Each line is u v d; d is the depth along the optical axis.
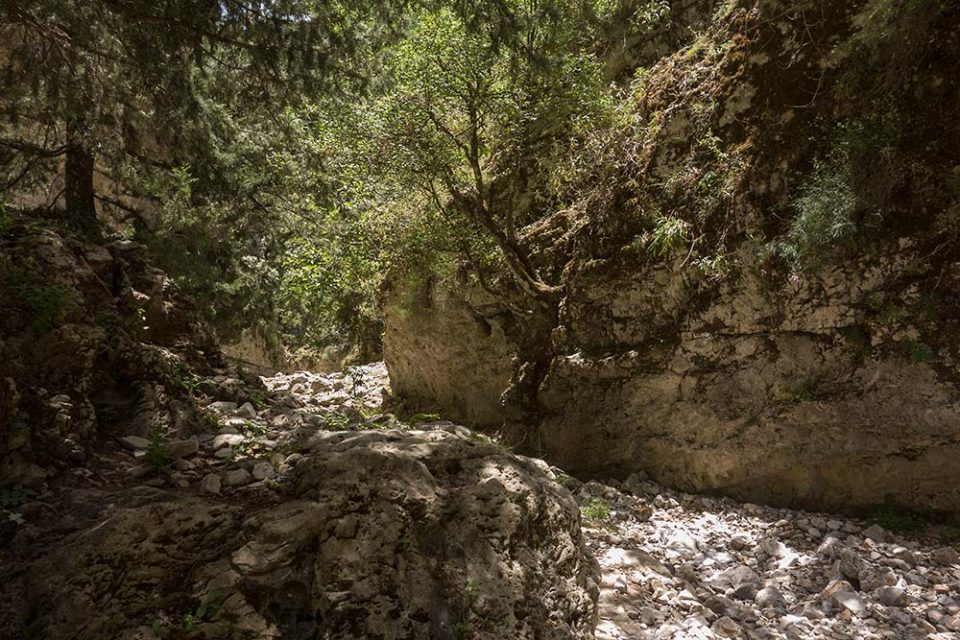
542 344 9.98
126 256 5.71
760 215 7.69
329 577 3.47
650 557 5.97
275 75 7.04
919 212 6.79
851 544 6.53
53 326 4.32
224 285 12.01
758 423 7.64
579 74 8.88
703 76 8.77
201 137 9.54
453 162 9.66
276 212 12.46
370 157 9.51
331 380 15.20
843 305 7.14
